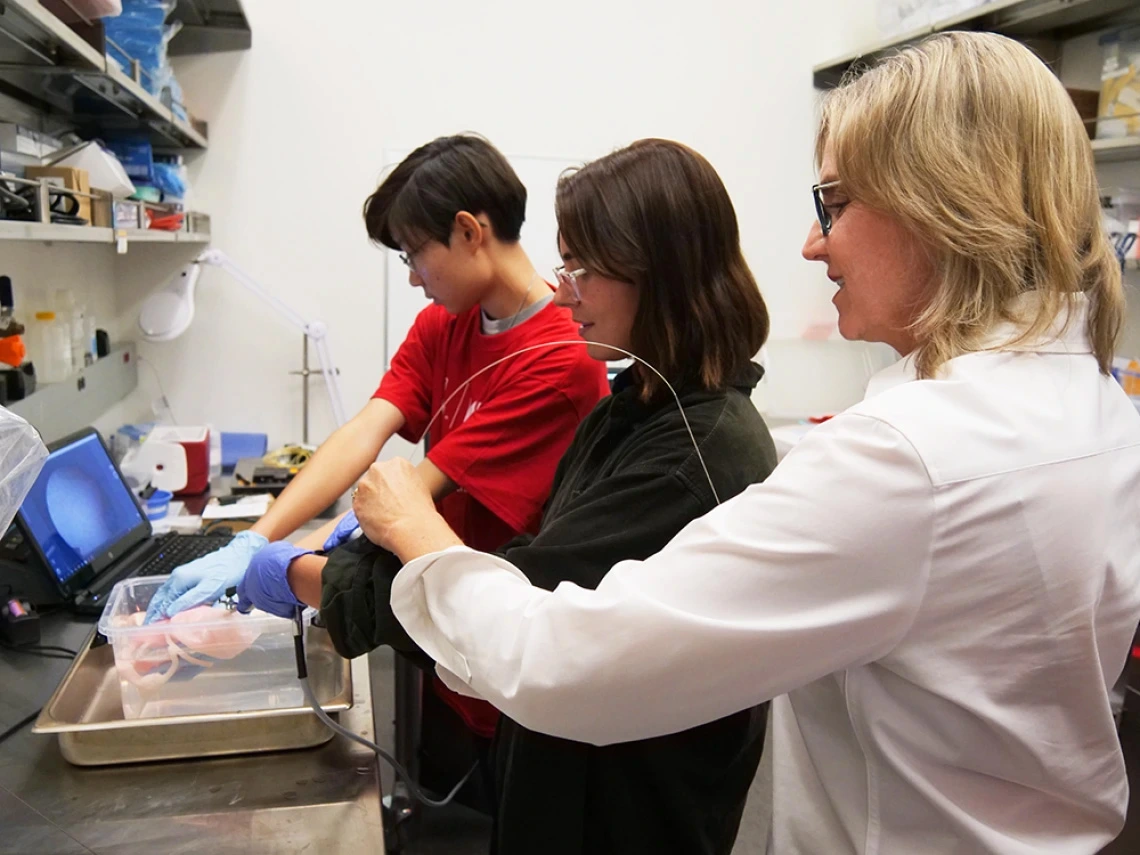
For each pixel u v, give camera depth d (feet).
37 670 4.04
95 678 3.80
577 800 2.98
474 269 4.54
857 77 2.42
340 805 3.15
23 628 4.21
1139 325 7.97
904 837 2.41
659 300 3.01
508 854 3.11
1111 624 2.23
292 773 3.34
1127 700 5.73
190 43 8.71
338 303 9.44
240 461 8.61
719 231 3.04
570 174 3.26
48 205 3.95
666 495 2.81
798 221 10.65
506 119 9.54
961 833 2.28
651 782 2.98
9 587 4.52
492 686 2.38
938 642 2.11
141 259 8.95
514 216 4.58
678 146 3.08
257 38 8.84
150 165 6.90
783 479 2.15
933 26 8.62
